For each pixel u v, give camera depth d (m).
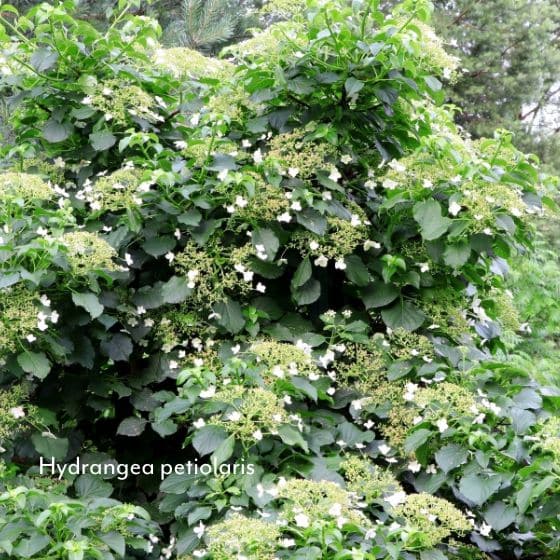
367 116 2.99
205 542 2.32
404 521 2.33
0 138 3.41
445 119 3.33
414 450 2.51
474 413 2.46
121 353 2.79
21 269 2.40
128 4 3.10
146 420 2.84
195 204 2.75
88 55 2.99
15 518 2.21
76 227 2.70
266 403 2.34
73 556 2.05
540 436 2.45
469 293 3.26
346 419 2.87
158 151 2.80
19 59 3.00
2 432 2.61
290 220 2.87
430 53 2.86
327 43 2.80
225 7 6.31
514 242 3.00
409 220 2.93
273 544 2.09
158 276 2.97
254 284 2.96
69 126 3.02
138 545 2.34
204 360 2.76
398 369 2.73
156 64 3.27
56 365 2.88
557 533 2.62
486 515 2.40
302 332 2.89
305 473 2.40
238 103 3.03
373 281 2.91
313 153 2.84
